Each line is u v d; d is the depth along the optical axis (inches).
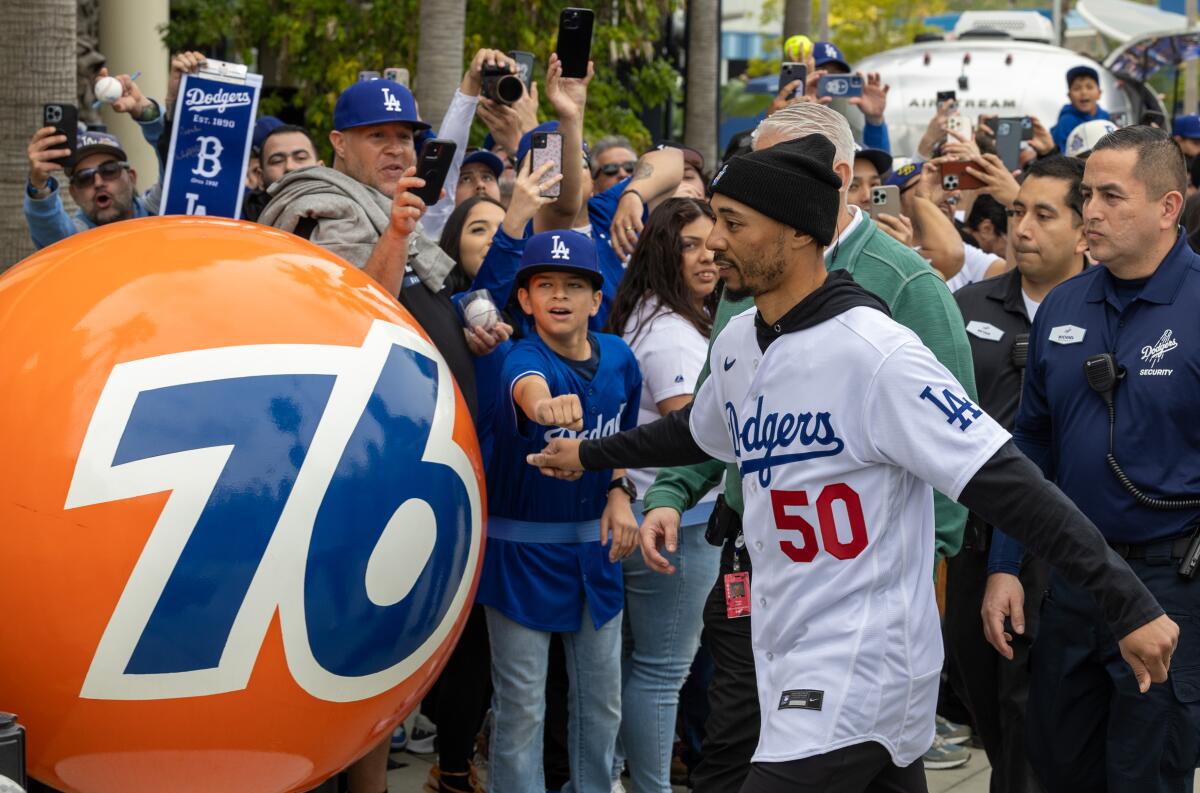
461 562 116.0
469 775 174.6
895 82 488.7
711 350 121.7
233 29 418.0
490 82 213.8
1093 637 139.6
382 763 158.4
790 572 110.3
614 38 399.5
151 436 98.7
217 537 99.0
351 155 170.7
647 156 211.9
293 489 101.3
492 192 233.9
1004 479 102.3
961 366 135.2
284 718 104.2
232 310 104.7
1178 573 135.6
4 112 219.8
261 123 244.4
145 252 109.1
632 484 162.7
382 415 107.6
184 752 102.4
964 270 240.5
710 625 138.9
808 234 108.6
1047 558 102.5
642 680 170.6
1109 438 139.3
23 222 221.8
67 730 101.0
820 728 105.8
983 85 481.7
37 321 103.9
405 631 110.6
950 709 217.5
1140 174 138.2
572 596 160.7
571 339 162.2
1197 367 135.8
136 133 416.5
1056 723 144.6
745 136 247.6
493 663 161.6
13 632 99.0
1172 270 139.5
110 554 97.5
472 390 165.3
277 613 101.4
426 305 163.8
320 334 106.9
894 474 107.2
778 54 1153.4
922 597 109.2
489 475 159.6
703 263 177.2
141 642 98.7
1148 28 813.2
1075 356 143.7
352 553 104.2
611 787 167.5
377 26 392.8
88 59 356.5
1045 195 175.9
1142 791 136.3
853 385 106.2
